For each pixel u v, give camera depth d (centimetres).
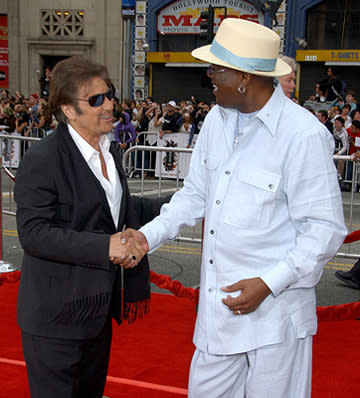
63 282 186
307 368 187
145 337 338
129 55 1870
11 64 2019
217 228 181
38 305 186
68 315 186
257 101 177
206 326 187
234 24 173
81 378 206
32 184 182
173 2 1822
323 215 170
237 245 178
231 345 181
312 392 272
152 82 1922
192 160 210
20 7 1973
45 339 188
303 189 171
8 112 1301
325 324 365
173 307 395
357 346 330
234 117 187
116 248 180
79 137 194
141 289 213
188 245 614
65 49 1959
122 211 208
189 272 505
